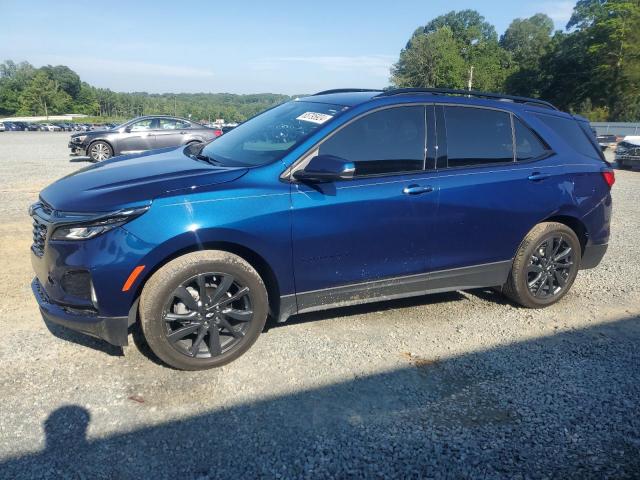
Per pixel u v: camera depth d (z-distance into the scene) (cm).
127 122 1535
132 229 299
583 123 488
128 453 252
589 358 367
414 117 388
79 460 246
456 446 268
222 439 265
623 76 5725
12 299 422
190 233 307
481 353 368
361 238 361
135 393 300
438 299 468
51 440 258
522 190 419
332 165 324
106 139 1491
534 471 253
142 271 303
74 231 300
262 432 272
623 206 988
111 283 299
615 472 254
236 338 338
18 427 267
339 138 361
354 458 255
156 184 319
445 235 393
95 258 296
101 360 334
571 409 304
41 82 12731
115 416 279
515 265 435
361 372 335
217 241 319
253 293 335
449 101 404
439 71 7450
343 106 384
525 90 7669
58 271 305
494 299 475
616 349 382
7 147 2080
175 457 251
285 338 376
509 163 422
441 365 349
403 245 379
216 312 327
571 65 6819
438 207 384
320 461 252
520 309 454
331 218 348
